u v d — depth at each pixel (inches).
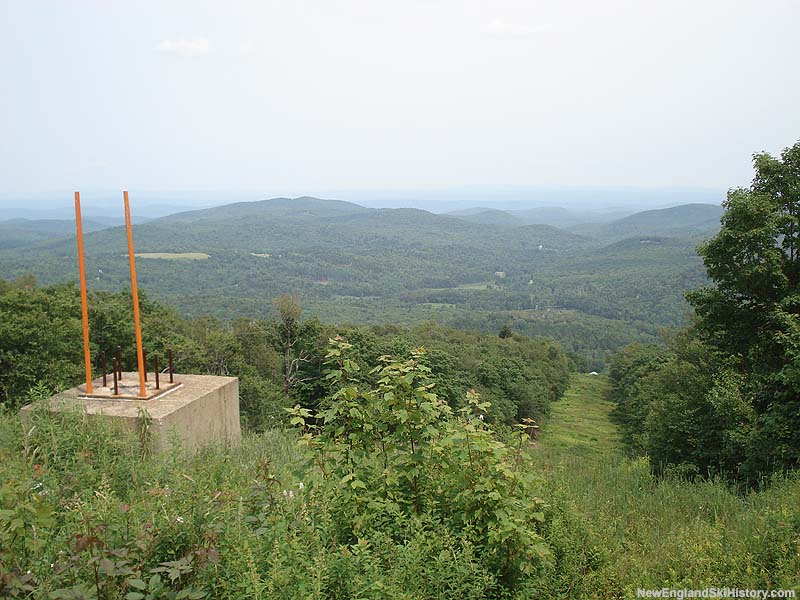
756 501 246.2
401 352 1318.9
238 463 224.2
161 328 1008.9
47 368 657.6
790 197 515.8
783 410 374.3
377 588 112.6
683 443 555.2
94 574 102.4
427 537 140.3
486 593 132.3
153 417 248.4
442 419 171.8
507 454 160.9
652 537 197.5
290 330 1282.0
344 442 162.2
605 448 1309.1
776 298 510.9
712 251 531.8
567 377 2581.2
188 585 109.6
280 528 123.7
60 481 168.4
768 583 145.3
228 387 313.4
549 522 164.6
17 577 98.1
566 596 142.3
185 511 126.8
